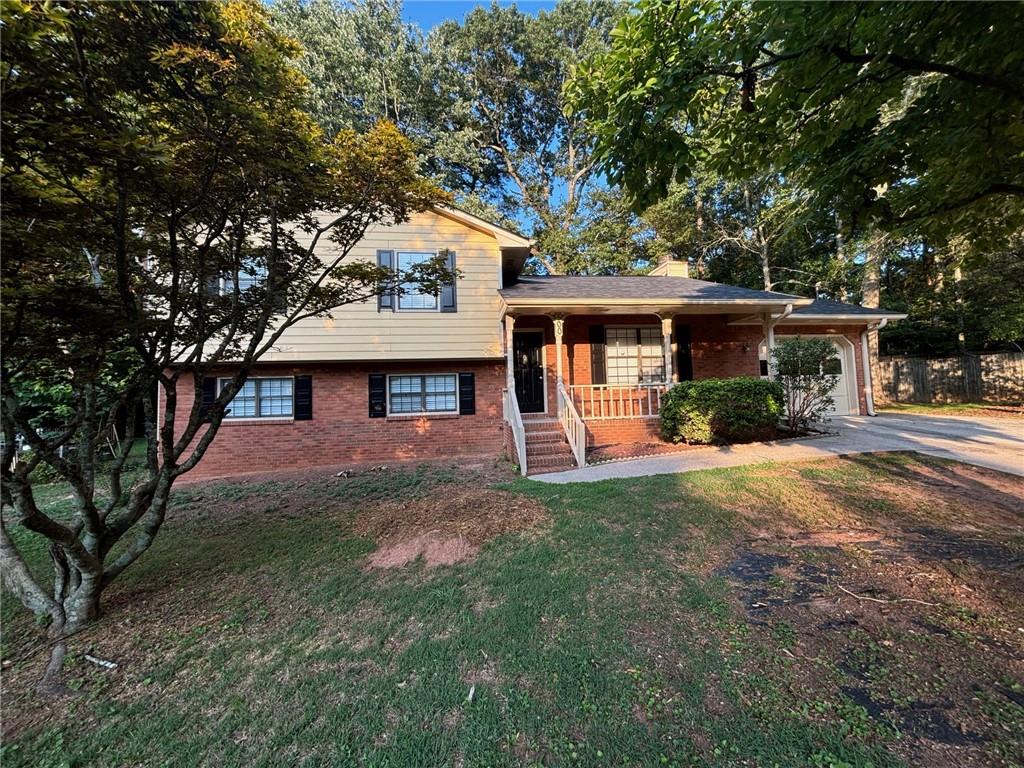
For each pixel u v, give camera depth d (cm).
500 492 597
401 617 318
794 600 315
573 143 2381
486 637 287
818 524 450
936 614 288
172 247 374
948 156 362
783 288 1966
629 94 328
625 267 2030
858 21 261
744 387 827
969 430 906
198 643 300
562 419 885
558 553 399
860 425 1009
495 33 2248
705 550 399
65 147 261
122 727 230
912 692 224
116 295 372
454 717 224
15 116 240
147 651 294
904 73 305
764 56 344
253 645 295
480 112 2400
